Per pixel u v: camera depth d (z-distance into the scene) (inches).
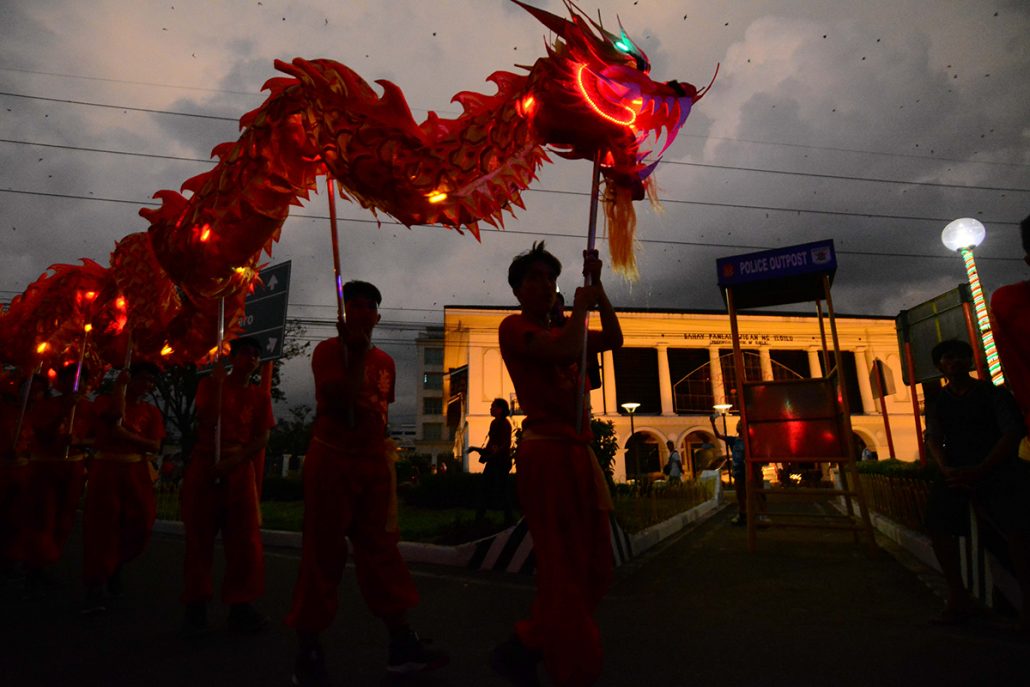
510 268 89.0
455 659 111.0
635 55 89.0
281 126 103.8
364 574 102.7
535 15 84.7
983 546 135.9
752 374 1321.4
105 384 583.2
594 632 72.9
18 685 99.6
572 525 77.5
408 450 1964.8
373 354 110.8
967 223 235.9
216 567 219.9
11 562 187.5
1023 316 116.0
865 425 1285.7
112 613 149.9
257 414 142.3
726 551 237.3
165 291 182.1
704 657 107.8
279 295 434.3
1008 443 119.6
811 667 101.3
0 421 198.1
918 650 108.7
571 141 87.7
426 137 96.7
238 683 100.0
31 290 218.2
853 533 256.7
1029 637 115.0
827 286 253.0
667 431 1245.1
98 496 156.2
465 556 218.2
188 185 123.3
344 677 101.4
